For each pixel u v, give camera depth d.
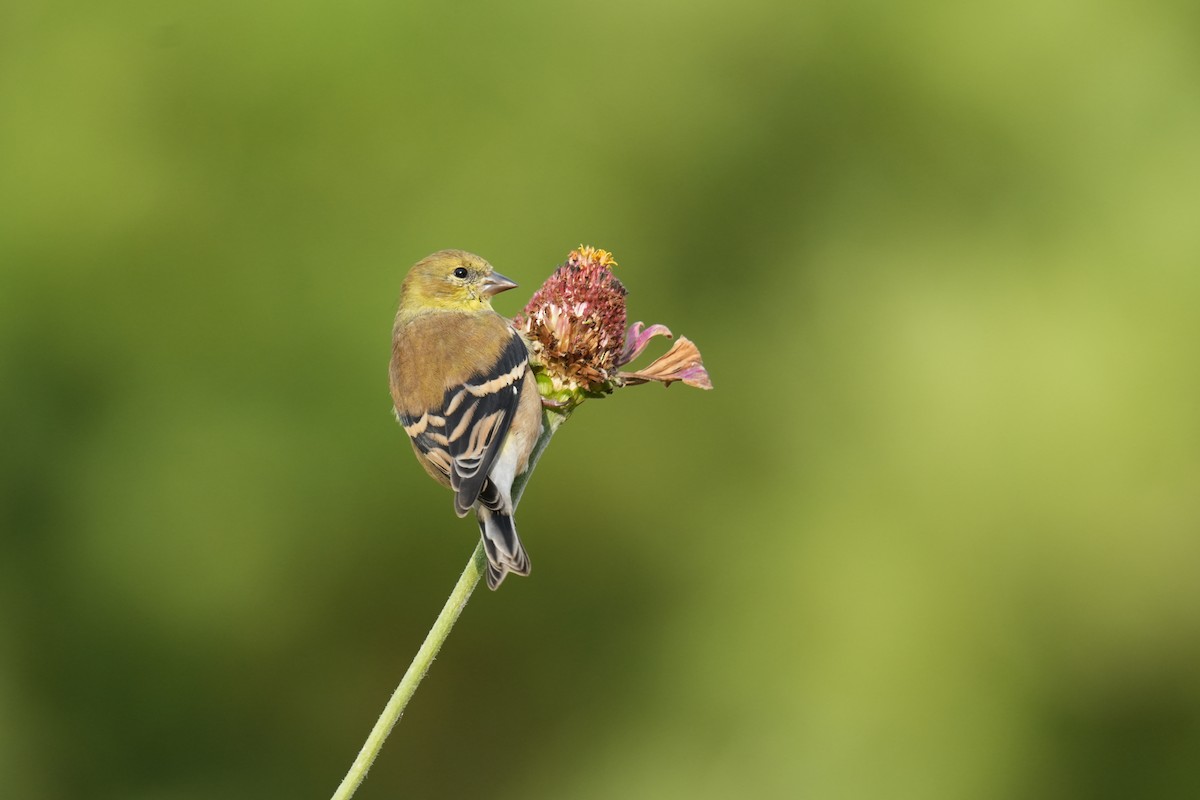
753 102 16.00
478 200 15.20
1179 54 15.70
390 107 15.19
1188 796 14.23
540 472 15.08
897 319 15.20
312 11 15.16
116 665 14.04
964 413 14.53
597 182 15.50
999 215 15.66
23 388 14.21
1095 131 15.66
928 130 15.95
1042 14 15.77
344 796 4.77
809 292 15.70
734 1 15.93
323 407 14.30
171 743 14.21
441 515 14.52
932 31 15.88
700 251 15.94
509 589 14.96
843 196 16.03
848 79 15.98
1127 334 14.59
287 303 14.66
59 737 13.98
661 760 14.34
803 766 13.92
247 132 15.02
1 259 14.37
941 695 14.02
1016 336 14.81
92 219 14.56
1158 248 14.99
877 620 14.12
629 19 15.88
